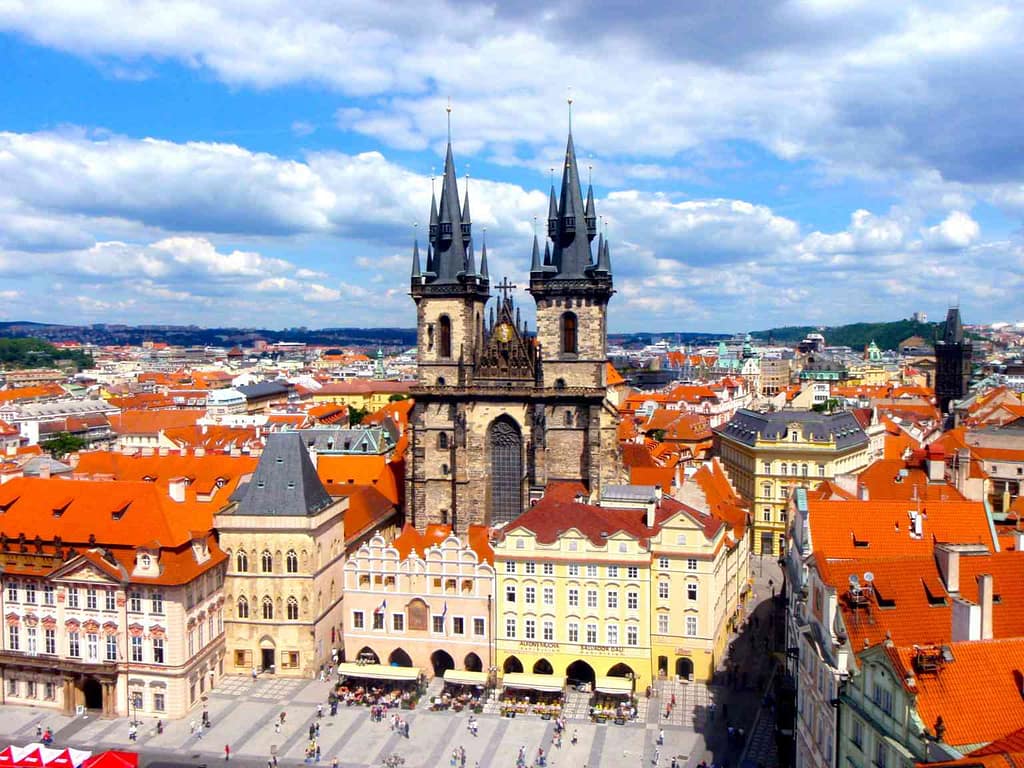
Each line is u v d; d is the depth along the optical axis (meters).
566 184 168.88
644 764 105.44
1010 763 47.41
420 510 174.50
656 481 176.88
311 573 132.12
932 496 119.69
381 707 121.44
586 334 166.88
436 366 174.50
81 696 123.12
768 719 115.62
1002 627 71.81
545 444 167.38
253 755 109.44
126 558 121.38
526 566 128.25
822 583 76.81
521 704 122.44
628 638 126.19
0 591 124.81
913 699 57.03
